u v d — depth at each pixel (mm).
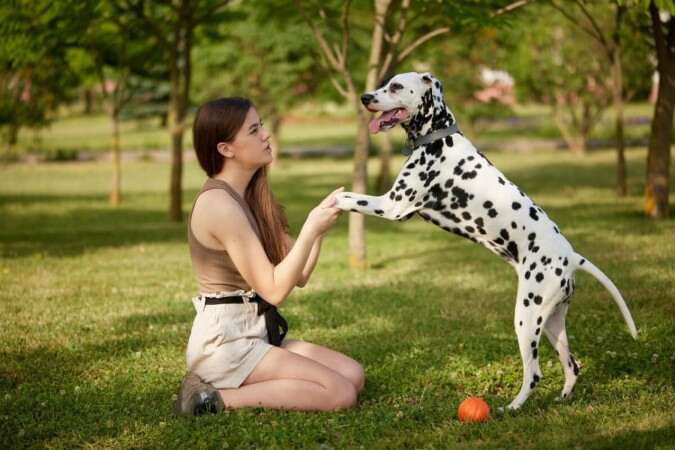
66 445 3949
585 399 4520
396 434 3975
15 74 14367
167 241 11750
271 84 21141
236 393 4254
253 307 4340
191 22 13516
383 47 10359
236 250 4141
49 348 5824
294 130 44219
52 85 15086
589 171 21281
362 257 9391
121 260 9961
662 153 11984
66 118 52438
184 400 4266
